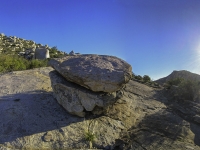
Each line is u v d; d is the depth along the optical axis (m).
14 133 8.80
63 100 10.30
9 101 10.91
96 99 9.79
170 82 18.53
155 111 13.12
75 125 9.65
